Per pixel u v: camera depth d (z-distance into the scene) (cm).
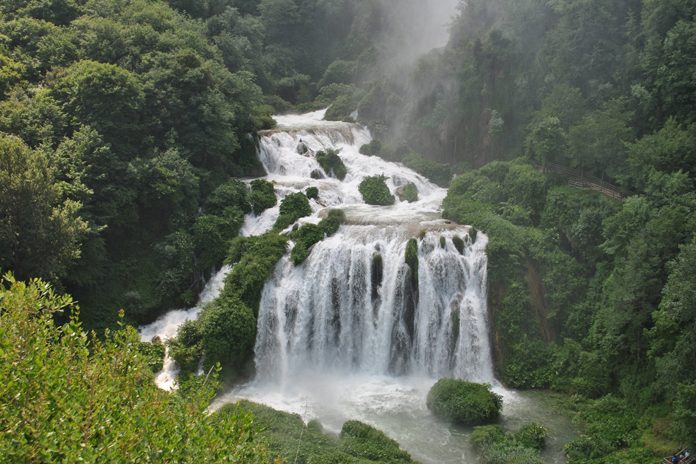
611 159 4728
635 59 5162
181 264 4862
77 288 4469
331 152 6306
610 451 3241
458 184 5647
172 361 4162
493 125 5966
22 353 1623
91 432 1463
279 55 9662
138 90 5125
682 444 3083
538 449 3297
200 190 5438
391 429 3575
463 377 4281
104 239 4747
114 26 5750
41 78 5266
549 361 4119
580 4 5375
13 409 1453
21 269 3903
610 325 3712
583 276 4419
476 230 4694
